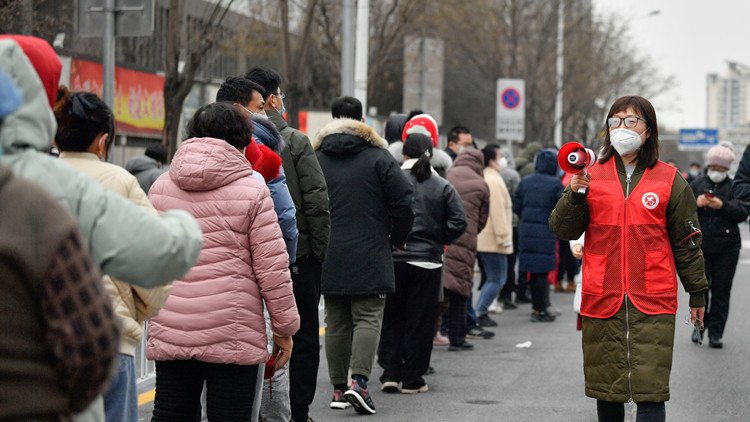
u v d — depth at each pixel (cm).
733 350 1199
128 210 329
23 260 265
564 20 4872
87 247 296
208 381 554
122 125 2159
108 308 278
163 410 561
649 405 610
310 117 3681
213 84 2714
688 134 9019
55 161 325
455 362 1116
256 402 589
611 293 614
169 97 1736
